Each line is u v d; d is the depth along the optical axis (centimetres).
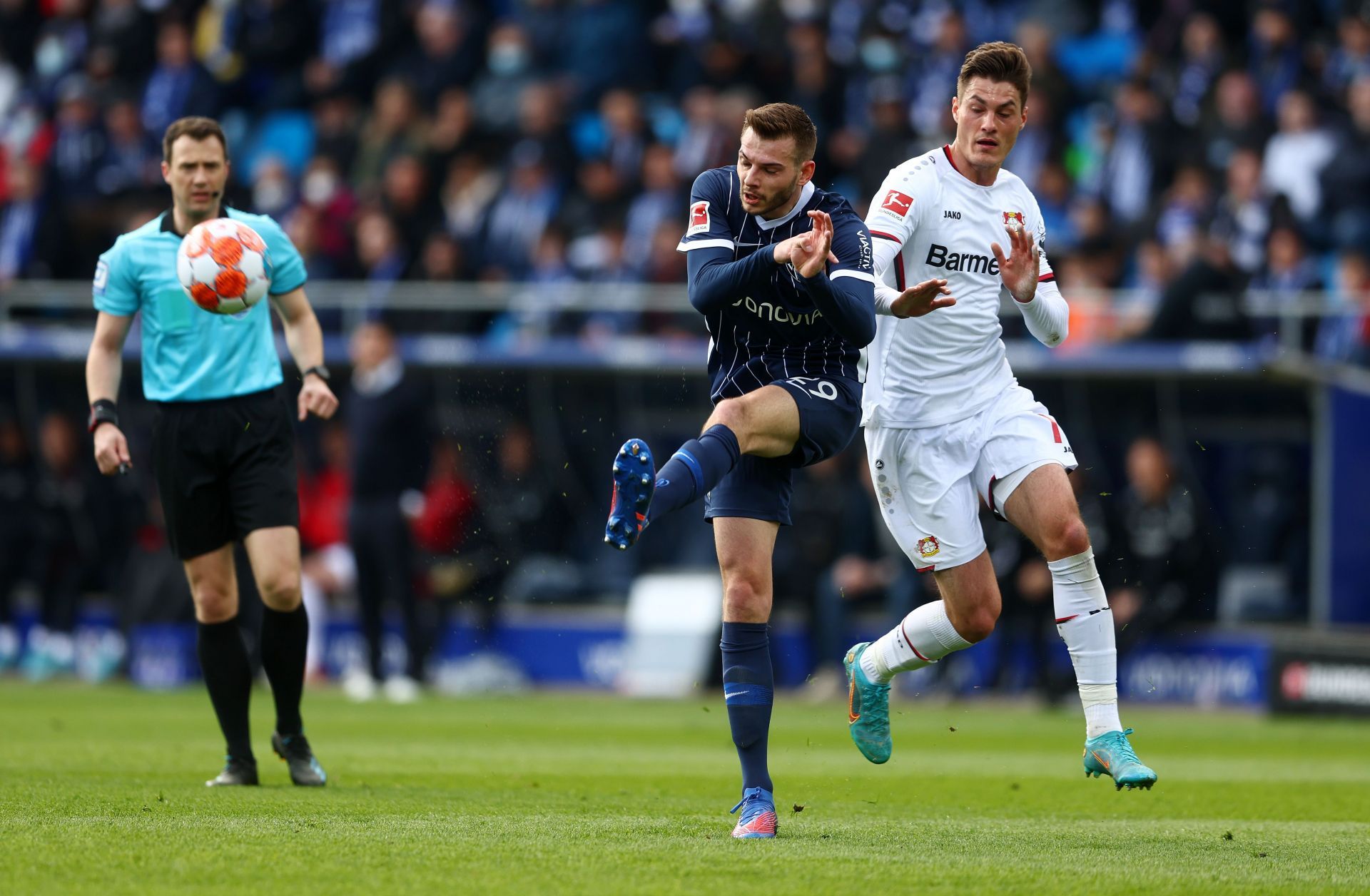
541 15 6550
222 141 2188
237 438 2169
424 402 4700
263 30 7094
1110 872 1509
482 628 5053
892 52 6028
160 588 5128
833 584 4791
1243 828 1950
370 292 5253
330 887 1330
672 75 6438
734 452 1692
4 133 7238
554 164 5741
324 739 3194
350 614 5231
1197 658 4553
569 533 5009
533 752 2986
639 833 1722
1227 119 5488
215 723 3497
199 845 1548
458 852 1538
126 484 5203
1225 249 4622
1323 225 5159
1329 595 4384
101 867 1413
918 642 2097
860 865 1507
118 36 7075
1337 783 2612
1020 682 4697
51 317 5538
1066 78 5556
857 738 2183
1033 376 4588
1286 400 4516
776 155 1700
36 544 5325
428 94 6594
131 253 2184
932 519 2042
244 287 2102
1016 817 2062
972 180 2022
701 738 3378
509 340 4978
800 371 1795
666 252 5122
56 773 2344
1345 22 5728
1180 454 4600
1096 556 4538
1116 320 4697
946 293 1878
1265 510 4559
